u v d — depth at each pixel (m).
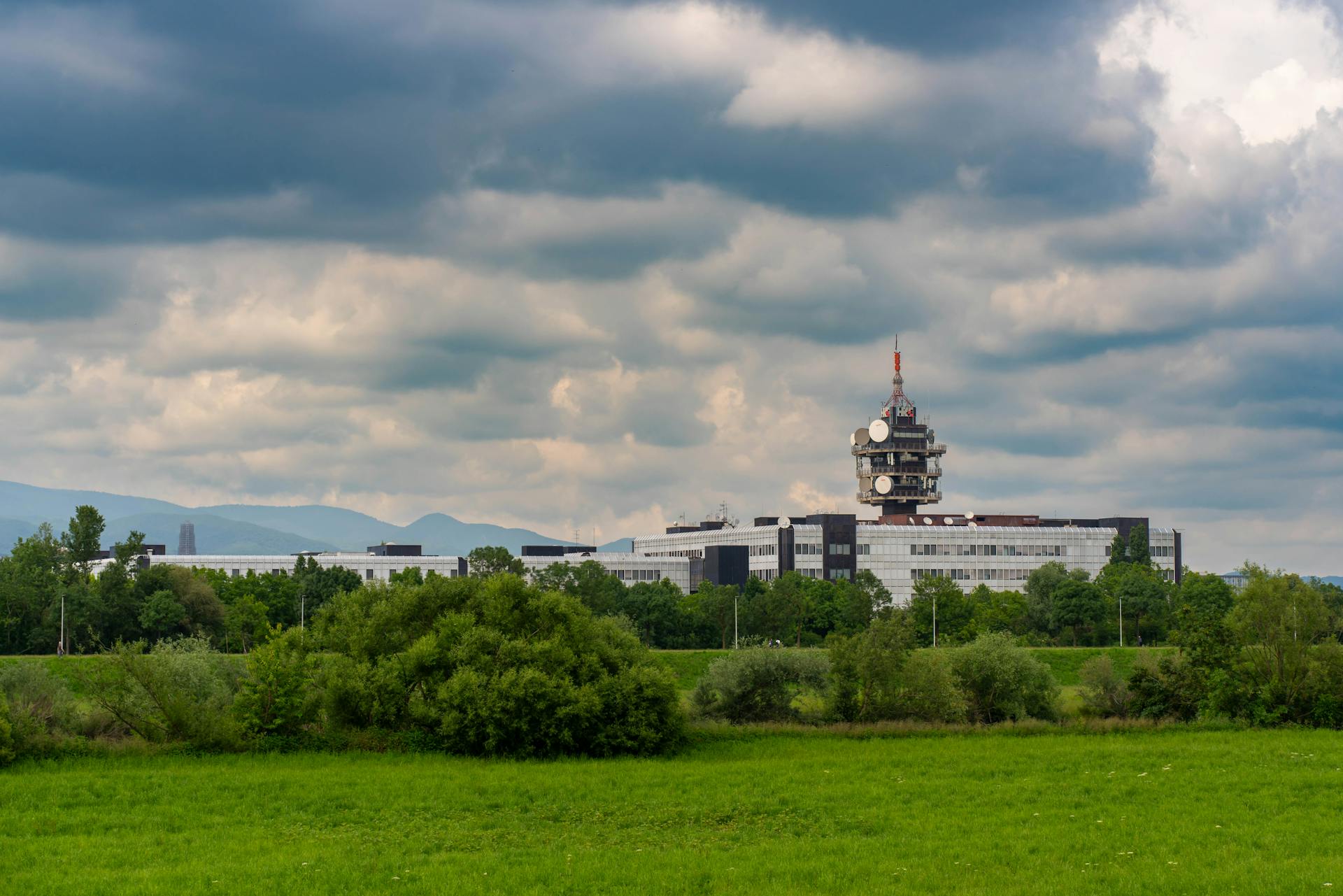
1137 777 116.19
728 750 134.25
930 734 145.62
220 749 126.25
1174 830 94.00
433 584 144.62
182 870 82.88
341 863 85.00
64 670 172.88
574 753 129.25
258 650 131.75
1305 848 88.00
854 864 84.69
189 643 152.50
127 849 89.38
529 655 131.62
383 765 121.50
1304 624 156.00
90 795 106.56
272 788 109.81
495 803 104.75
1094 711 166.00
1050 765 123.81
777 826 97.75
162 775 114.50
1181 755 129.25
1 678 135.00
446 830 95.94
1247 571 162.12
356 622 142.12
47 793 107.31
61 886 79.19
